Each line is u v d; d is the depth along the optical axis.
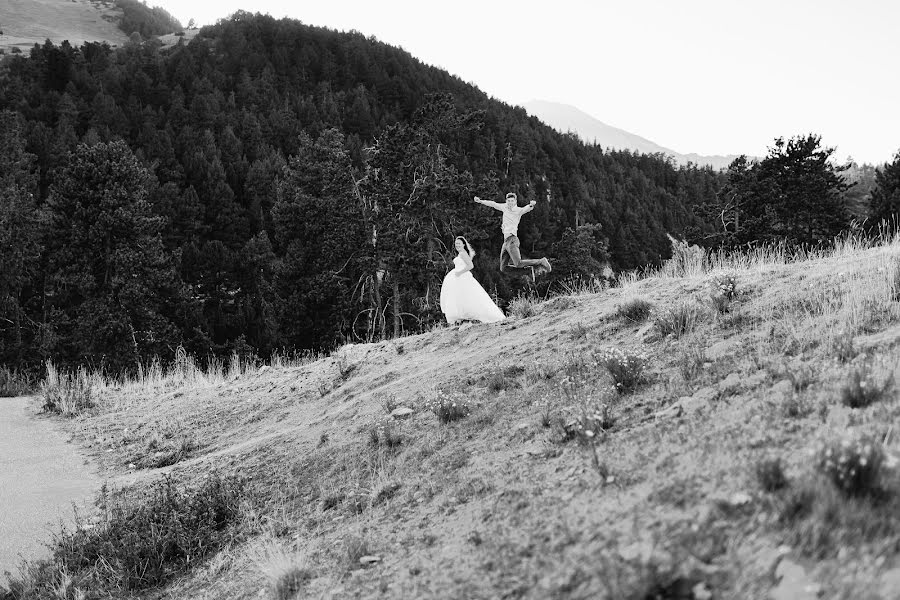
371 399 8.99
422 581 3.81
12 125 46.31
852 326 5.13
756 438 3.77
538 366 7.27
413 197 32.12
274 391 12.34
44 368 31.70
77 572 6.30
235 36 122.44
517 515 4.06
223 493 7.07
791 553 2.74
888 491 2.90
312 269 37.38
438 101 34.47
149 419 12.55
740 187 38.22
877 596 2.36
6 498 8.48
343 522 5.56
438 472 5.58
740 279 7.99
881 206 34.81
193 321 43.16
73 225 33.59
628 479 3.86
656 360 6.16
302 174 39.25
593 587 2.99
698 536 3.03
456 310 12.02
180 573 6.04
